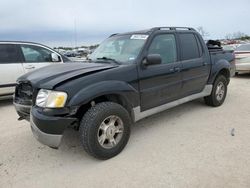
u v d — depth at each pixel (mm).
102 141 3129
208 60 4910
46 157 3322
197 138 3744
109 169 2961
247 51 9328
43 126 2844
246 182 2580
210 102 5328
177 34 4367
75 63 3887
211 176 2709
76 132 4082
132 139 3787
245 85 8078
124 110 3287
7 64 6102
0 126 4574
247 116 4730
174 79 4156
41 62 6699
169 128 4203
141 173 2840
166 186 2574
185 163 3012
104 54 4215
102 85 3068
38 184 2711
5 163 3176
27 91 3369
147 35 3895
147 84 3689
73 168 3023
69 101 2834
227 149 3334
